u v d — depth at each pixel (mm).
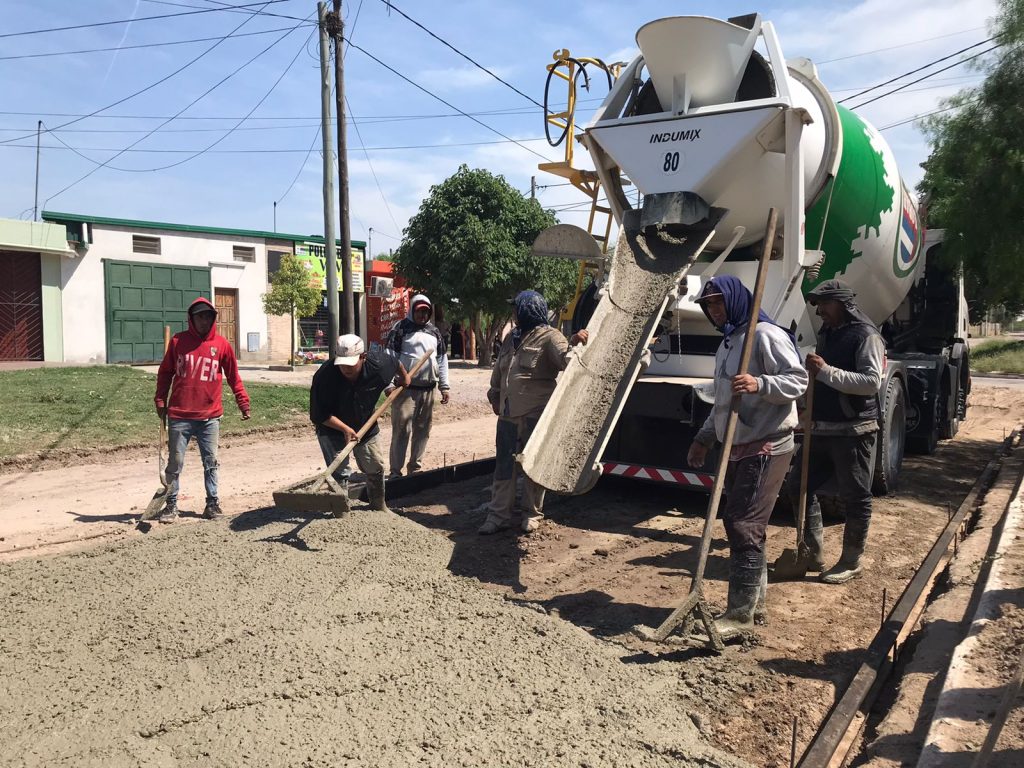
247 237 23109
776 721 3371
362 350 5633
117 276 20500
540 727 3070
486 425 12594
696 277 6336
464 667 3520
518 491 7258
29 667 3398
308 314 20922
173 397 6320
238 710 3068
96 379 15102
